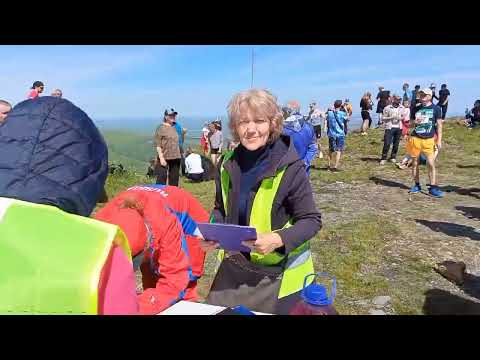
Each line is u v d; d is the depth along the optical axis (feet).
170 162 28.17
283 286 6.87
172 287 5.76
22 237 2.68
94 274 2.71
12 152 3.27
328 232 19.26
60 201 3.16
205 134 51.03
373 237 18.56
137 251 5.27
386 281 14.47
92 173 3.45
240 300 6.93
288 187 6.56
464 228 20.17
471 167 36.55
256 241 6.08
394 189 29.66
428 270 15.42
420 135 26.84
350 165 39.58
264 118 6.36
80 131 3.47
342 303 12.89
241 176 6.91
